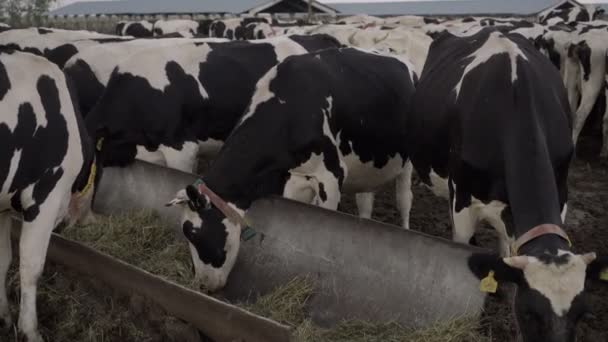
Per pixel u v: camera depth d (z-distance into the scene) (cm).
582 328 491
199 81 673
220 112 687
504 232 433
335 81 569
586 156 1046
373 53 660
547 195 381
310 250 500
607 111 1012
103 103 637
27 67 446
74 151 468
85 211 575
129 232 578
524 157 400
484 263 345
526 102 423
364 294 464
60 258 537
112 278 500
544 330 323
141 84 644
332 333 450
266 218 529
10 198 447
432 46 646
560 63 1203
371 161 617
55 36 910
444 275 428
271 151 523
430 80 556
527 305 331
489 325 407
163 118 648
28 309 465
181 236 583
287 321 474
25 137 436
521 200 386
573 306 323
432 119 510
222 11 5088
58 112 454
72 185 492
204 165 977
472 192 447
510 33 566
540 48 1235
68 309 513
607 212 788
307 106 537
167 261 545
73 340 490
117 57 722
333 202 557
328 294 482
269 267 520
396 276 452
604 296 541
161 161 663
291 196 552
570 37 1127
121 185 645
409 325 438
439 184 525
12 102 430
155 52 667
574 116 1112
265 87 542
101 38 901
